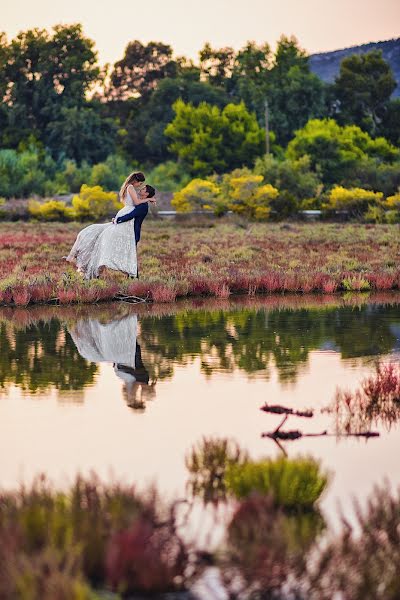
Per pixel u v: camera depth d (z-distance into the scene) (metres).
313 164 93.19
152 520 6.42
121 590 5.74
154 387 12.07
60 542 6.04
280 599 5.88
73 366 13.52
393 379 11.86
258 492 7.37
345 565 5.98
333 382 12.41
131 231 23.92
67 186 93.81
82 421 10.23
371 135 129.38
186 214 67.88
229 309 20.75
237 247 38.81
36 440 9.46
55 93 124.00
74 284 23.16
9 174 92.00
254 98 126.31
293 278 25.27
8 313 20.19
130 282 23.45
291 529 6.53
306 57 136.12
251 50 138.50
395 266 30.28
